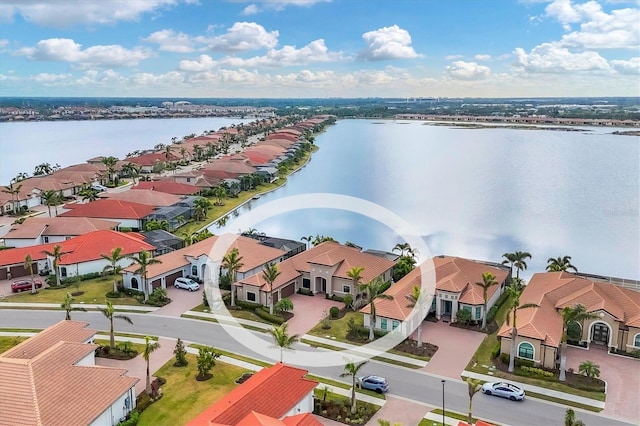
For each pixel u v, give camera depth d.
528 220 134.75
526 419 47.81
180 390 52.53
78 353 49.25
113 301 76.38
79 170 175.12
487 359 59.22
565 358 57.38
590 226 129.00
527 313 61.25
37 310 72.81
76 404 42.50
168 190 146.62
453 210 145.12
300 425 39.59
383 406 50.12
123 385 46.62
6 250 88.25
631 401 50.50
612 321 60.44
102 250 89.06
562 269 78.31
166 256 85.94
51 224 104.25
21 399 40.84
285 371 48.44
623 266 99.88
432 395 52.03
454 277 71.31
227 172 173.88
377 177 198.75
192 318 70.88
